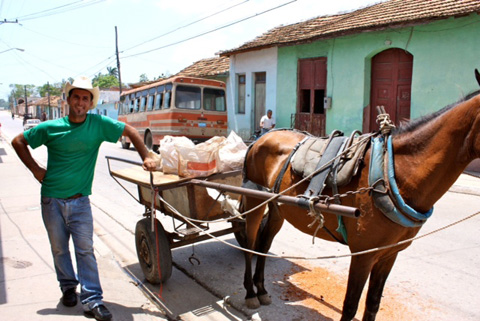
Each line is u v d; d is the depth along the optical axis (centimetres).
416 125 307
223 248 603
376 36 1332
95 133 390
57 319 384
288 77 1694
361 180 316
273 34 1872
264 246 440
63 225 394
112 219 762
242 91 1997
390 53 1343
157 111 1733
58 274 411
